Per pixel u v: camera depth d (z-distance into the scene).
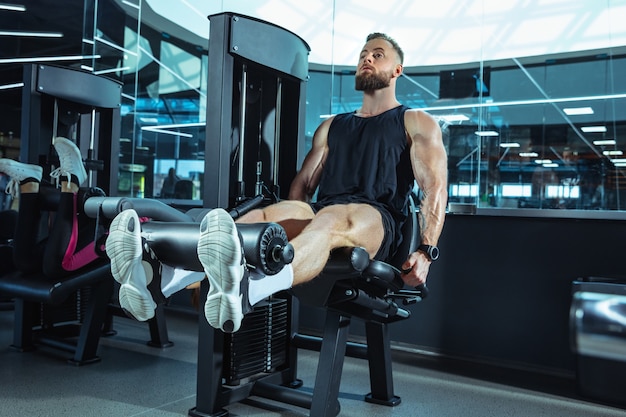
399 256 2.14
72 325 3.50
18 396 2.31
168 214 2.15
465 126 4.96
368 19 4.40
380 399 2.36
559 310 2.82
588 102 5.32
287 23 4.52
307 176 2.43
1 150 6.91
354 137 2.33
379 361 2.33
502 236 2.99
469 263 3.08
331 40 4.34
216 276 1.34
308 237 1.67
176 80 6.96
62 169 2.87
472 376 2.79
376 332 2.33
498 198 4.95
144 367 2.83
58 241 2.64
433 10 4.80
